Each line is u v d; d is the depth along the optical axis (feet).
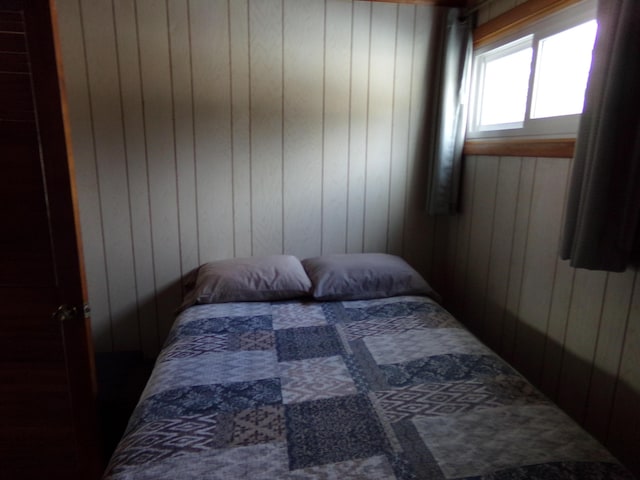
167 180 7.77
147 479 3.30
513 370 4.93
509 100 7.34
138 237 7.88
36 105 4.59
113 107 7.36
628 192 4.21
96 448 5.55
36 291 5.02
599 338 5.20
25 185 4.78
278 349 5.39
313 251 8.59
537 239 6.29
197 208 7.98
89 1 6.95
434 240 9.05
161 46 7.29
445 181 8.27
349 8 7.75
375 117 8.27
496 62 7.70
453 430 3.86
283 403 4.27
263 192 8.14
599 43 4.40
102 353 8.07
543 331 6.22
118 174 7.59
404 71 8.18
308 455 3.56
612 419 5.04
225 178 7.96
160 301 8.18
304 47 7.73
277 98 7.83
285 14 7.55
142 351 8.27
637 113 4.07
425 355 5.24
